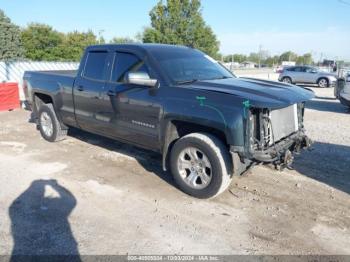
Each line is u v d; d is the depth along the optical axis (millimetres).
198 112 3887
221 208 3982
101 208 3932
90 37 54469
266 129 3822
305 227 3598
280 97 3783
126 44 5004
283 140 4168
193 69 4773
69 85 5766
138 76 4254
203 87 4082
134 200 4152
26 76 6957
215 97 3805
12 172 5027
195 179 4160
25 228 3467
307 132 7957
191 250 3166
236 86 4105
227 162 3893
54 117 6418
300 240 3359
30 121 8859
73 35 53094
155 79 4379
